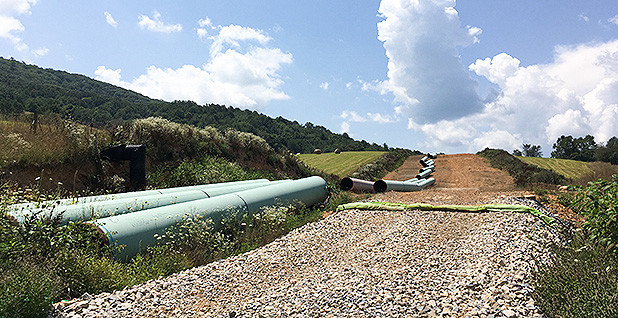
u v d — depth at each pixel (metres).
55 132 11.33
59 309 4.04
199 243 7.16
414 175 33.50
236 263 6.30
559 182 19.31
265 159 21.50
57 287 4.39
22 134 10.55
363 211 10.88
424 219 9.43
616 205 4.41
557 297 4.06
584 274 4.26
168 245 6.88
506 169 32.50
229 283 5.42
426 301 4.47
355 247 7.45
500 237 7.16
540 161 44.47
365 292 4.83
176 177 13.70
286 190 11.43
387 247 7.20
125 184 11.98
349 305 4.41
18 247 4.75
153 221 6.91
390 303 4.43
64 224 6.25
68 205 6.95
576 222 9.00
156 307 4.41
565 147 90.06
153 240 6.68
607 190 4.70
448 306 4.27
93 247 5.79
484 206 9.97
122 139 13.21
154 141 14.89
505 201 11.62
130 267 5.74
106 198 8.61
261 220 9.13
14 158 9.55
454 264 6.00
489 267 5.54
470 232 8.03
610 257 4.51
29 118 11.59
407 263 6.18
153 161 14.19
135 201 8.08
